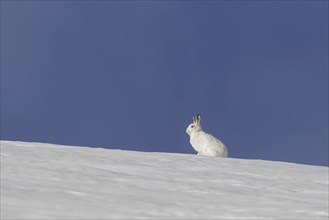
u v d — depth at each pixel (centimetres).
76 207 2100
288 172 3825
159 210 2225
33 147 3975
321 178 3644
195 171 3531
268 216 2339
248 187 3080
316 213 2480
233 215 2288
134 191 2616
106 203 2244
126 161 3666
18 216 1861
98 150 4238
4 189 2305
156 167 3522
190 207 2355
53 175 2792
